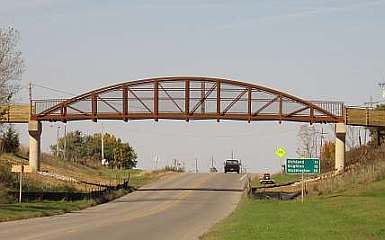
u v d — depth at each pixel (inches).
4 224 1331.2
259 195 2353.6
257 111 2785.4
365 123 2834.6
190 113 2790.4
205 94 2787.9
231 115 2785.4
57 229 1200.8
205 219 1539.1
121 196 2591.0
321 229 1066.7
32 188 2421.3
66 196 2194.9
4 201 1929.1
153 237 1066.7
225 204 2176.4
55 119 2842.0
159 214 1729.8
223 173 4222.4
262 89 2783.0
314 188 2465.6
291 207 1736.0
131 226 1304.1
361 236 946.1
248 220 1342.3
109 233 1131.3
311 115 2790.4
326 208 1609.3
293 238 932.0
